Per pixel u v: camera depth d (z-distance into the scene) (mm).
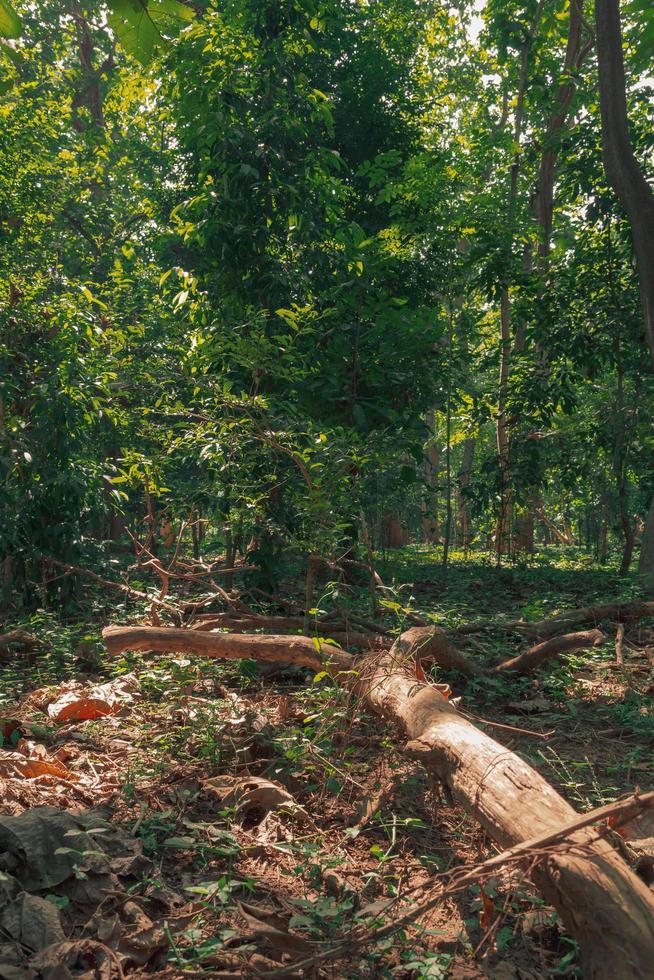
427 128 19391
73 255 15297
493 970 2426
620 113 9844
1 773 3693
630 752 4398
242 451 7344
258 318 7516
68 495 7652
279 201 8578
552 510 24969
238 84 8602
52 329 8258
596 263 12773
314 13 8750
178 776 3895
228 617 6324
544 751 4504
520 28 15070
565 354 12820
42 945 2420
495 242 12320
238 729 4246
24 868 2773
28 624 6750
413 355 10164
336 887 2854
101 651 6156
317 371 9258
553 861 2203
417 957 2426
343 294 9352
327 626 6188
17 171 12883
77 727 4598
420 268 13195
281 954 2475
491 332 16688
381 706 4102
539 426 13289
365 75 14992
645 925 2008
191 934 2389
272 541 7758
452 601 9789
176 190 15461
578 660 6211
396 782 3828
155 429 7883
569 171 12430
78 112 19578
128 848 3035
